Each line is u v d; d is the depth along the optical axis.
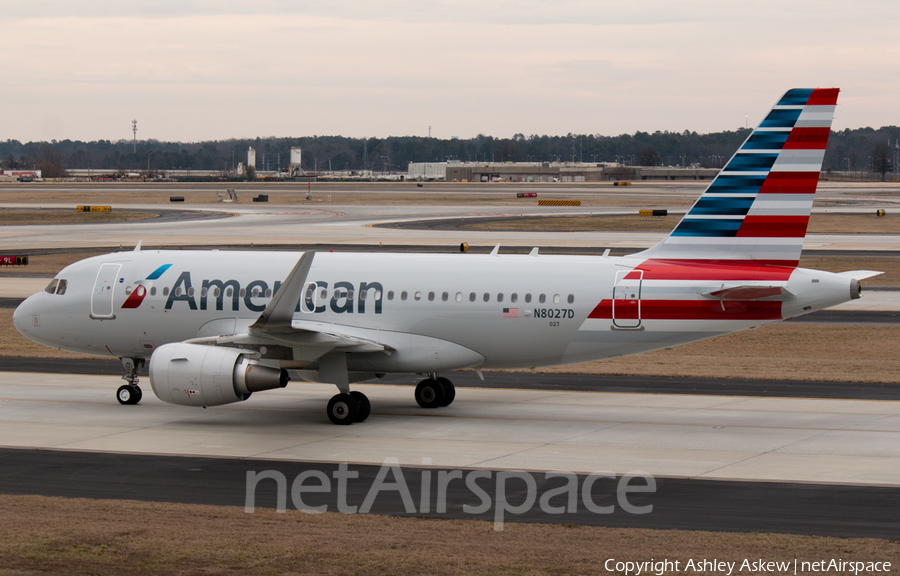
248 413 67.19
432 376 69.44
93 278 71.44
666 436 58.97
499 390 76.44
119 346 71.19
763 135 62.94
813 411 67.00
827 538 38.12
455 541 37.06
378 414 66.88
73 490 46.16
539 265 65.88
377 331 66.50
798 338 104.75
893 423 62.75
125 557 34.31
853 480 48.12
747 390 75.69
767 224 63.28
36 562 33.62
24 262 172.25
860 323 114.12
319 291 67.75
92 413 66.75
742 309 62.50
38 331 72.94
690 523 40.56
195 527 38.59
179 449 55.44
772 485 47.06
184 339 69.50
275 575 32.53
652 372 84.31
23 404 69.75
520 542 37.09
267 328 59.28
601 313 63.75
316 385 78.81
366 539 37.06
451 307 65.50
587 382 79.81
